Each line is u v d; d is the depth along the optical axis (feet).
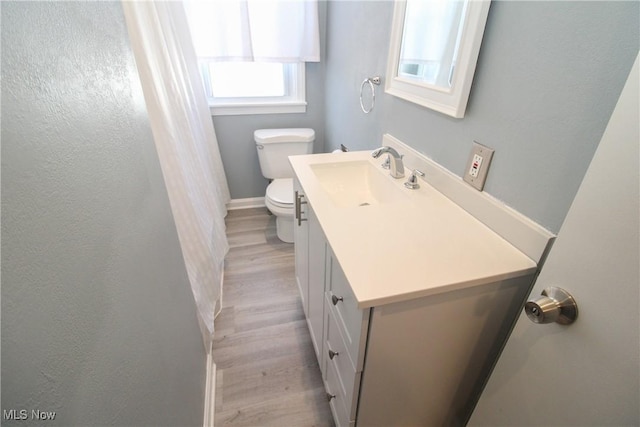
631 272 1.56
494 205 2.87
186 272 3.64
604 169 1.65
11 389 0.91
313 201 3.44
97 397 1.40
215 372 4.60
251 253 7.32
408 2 3.80
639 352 1.55
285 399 4.32
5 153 0.97
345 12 5.94
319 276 3.69
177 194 4.08
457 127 3.30
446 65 3.24
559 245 1.95
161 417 2.21
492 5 2.64
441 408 3.23
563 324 1.94
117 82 2.07
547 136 2.34
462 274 2.39
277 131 8.03
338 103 7.04
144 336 2.03
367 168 4.74
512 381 2.41
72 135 1.39
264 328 5.38
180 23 5.85
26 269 1.03
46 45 1.26
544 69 2.29
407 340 2.55
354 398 2.85
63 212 1.26
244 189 9.11
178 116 4.72
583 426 1.88
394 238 2.80
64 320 1.20
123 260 1.81
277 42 6.97
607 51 1.89
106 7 2.07
